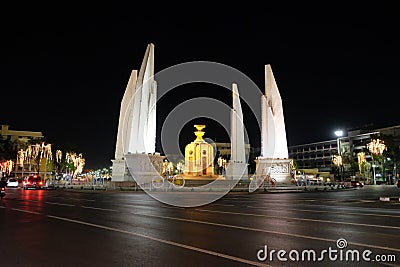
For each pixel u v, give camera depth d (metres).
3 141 92.56
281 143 47.59
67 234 10.84
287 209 18.91
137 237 10.28
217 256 7.96
